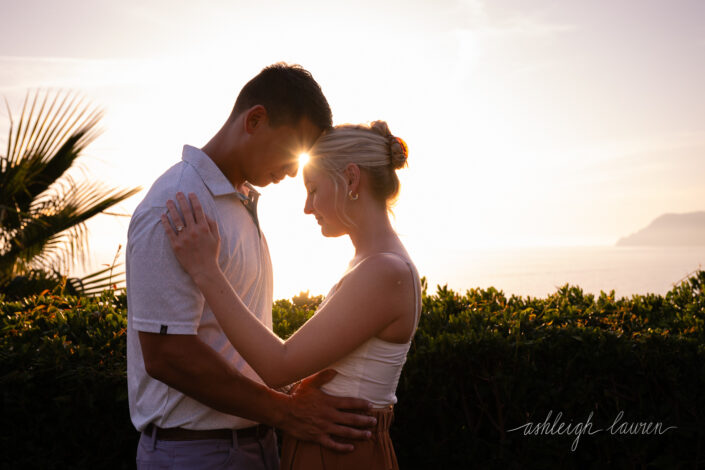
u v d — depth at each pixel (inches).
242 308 55.9
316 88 63.4
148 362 55.2
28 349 84.9
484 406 89.0
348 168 61.1
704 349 89.2
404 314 59.1
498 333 90.6
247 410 57.6
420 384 89.5
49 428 82.7
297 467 62.1
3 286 209.2
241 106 64.1
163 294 54.2
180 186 57.9
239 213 63.0
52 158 232.4
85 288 209.6
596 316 113.7
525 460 88.5
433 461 89.3
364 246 62.2
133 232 56.3
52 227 227.5
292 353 56.0
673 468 87.0
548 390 88.6
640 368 88.5
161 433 60.5
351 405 59.7
